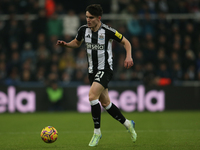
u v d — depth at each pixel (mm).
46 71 42562
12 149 16938
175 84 41812
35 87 39750
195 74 43156
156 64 43062
